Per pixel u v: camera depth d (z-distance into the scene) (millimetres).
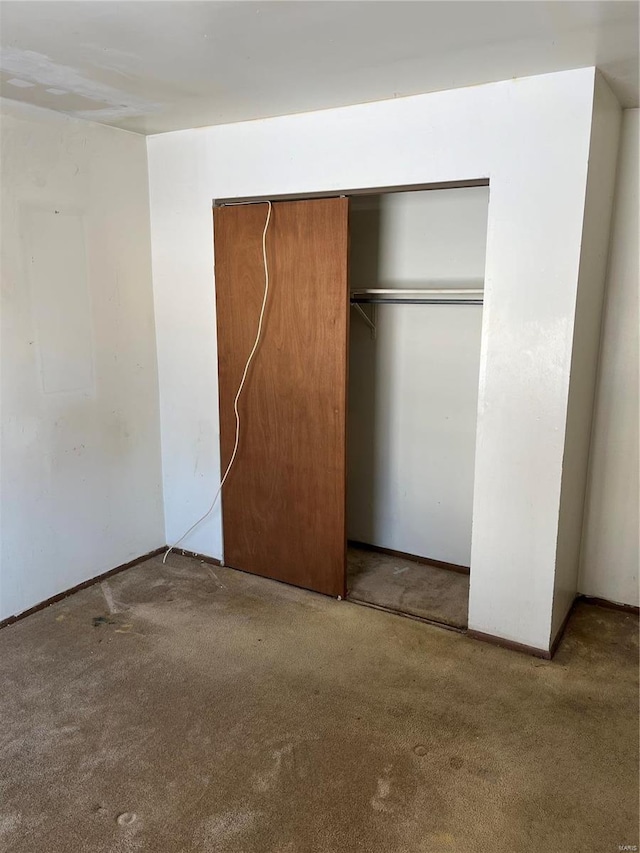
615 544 3000
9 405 2734
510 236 2371
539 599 2576
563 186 2246
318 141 2727
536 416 2441
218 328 3182
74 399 3027
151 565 3502
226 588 3232
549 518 2492
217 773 1988
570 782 1956
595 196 2357
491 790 1923
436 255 3191
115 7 1667
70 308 2947
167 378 3453
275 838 1757
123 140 3094
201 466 3449
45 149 2736
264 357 3082
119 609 3010
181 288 3287
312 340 2934
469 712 2277
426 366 3326
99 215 3029
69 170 2855
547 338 2365
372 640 2748
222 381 3236
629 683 2447
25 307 2746
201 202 3115
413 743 2121
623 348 2834
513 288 2398
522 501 2535
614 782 1957
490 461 2570
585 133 2178
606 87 2303
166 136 3145
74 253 2934
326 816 1826
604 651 2672
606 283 2805
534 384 2422
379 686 2428
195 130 3049
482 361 2510
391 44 1935
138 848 1726
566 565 2738
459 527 3404
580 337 2430
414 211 3199
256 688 2414
